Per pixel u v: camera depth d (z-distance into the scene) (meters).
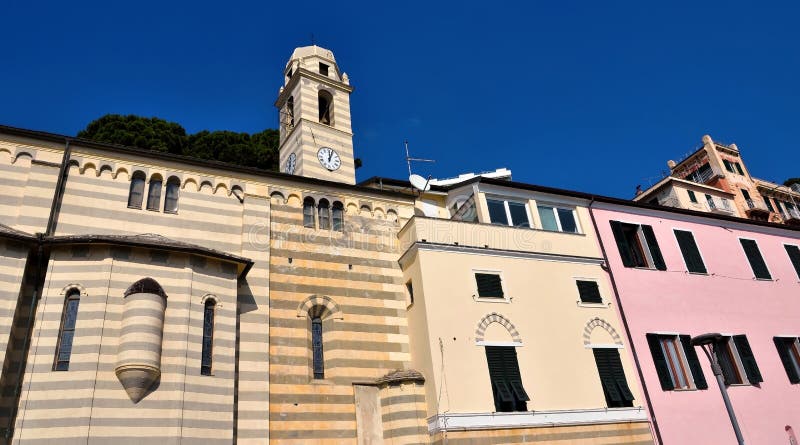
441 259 27.33
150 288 21.27
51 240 21.17
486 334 26.28
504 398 24.66
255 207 27.30
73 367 19.72
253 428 22.47
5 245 20.80
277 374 24.08
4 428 19.02
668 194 57.78
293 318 25.61
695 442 27.81
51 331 20.17
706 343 23.17
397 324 27.42
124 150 25.58
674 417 28.03
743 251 37.03
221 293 23.38
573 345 27.78
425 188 33.12
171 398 20.45
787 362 33.34
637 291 31.28
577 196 32.72
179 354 21.19
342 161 35.34
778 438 30.09
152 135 51.09
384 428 24.77
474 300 26.86
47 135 24.42
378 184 33.34
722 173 64.00
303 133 34.69
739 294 34.66
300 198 28.83
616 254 32.12
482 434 23.81
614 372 27.98
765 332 33.88
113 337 20.61
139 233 24.52
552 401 25.81
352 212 29.73
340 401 24.69
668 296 32.06
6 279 20.38
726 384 30.48
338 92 38.00
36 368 19.50
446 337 25.50
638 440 26.59
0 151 23.70
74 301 21.03
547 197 32.22
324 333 26.27
